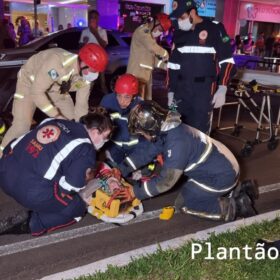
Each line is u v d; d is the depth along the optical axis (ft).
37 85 12.10
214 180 11.39
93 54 11.60
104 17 59.93
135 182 12.37
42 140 9.99
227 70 15.38
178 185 14.84
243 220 11.80
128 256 9.60
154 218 12.39
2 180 10.44
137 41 18.72
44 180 10.03
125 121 13.50
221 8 72.38
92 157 9.93
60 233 11.13
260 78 21.63
